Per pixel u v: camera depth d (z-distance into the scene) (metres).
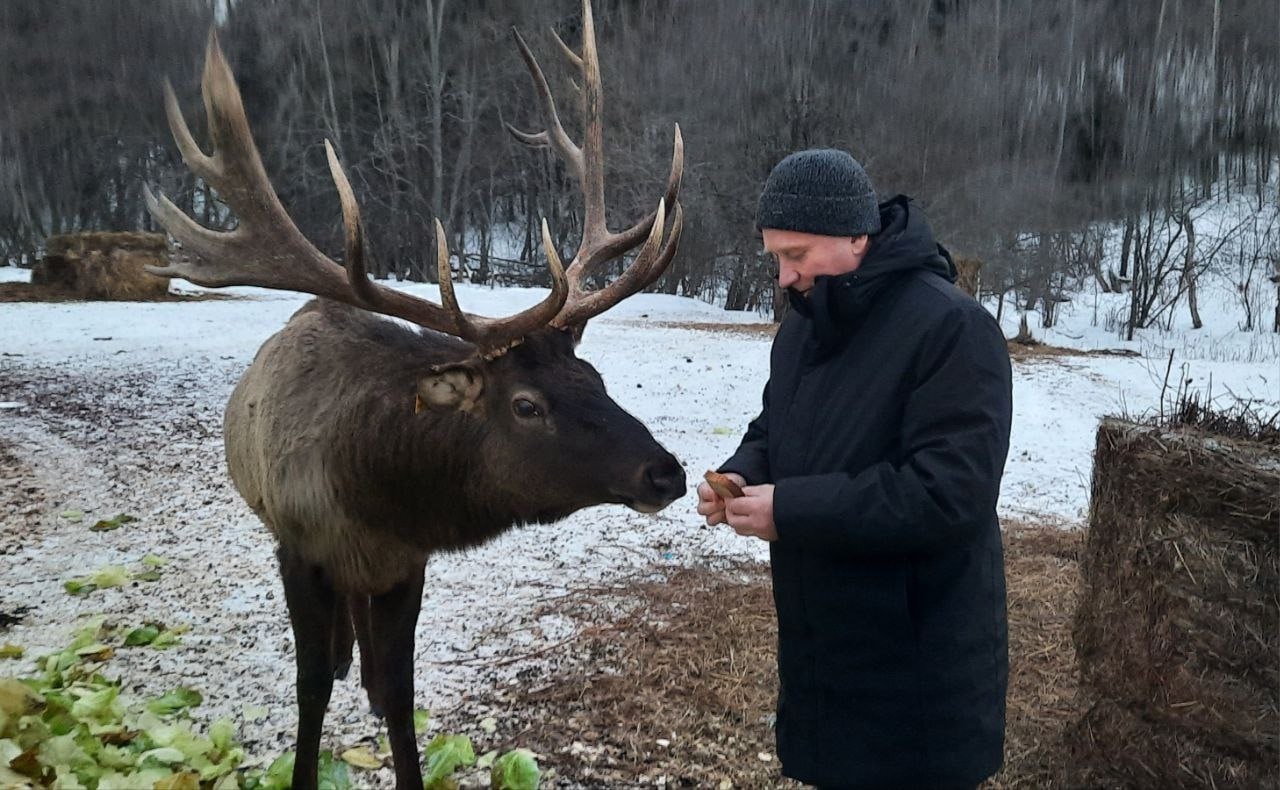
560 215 30.27
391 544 2.91
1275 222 25.86
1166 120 28.55
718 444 8.06
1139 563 2.92
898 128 23.38
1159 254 23.98
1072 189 25.53
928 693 2.11
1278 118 29.42
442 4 32.59
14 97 27.27
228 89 2.76
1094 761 3.12
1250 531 2.61
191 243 2.86
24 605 4.59
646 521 5.99
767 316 19.78
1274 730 2.61
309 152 32.84
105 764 2.92
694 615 4.56
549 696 3.79
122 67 27.89
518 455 2.70
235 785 2.96
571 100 25.48
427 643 4.25
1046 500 6.62
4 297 15.24
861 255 2.14
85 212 29.92
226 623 4.44
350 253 2.58
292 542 2.97
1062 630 4.35
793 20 27.70
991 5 32.31
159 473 6.87
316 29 34.38
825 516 1.99
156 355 11.29
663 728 3.57
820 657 2.21
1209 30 31.09
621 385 10.34
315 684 2.97
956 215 22.03
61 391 9.37
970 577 2.11
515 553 5.39
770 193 2.12
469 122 31.20
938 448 1.97
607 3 32.47
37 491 6.38
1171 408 3.22
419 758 3.32
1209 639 2.72
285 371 2.98
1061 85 29.78
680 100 24.98
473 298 17.59
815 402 2.20
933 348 2.01
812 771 2.27
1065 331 21.81
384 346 2.96
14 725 2.79
